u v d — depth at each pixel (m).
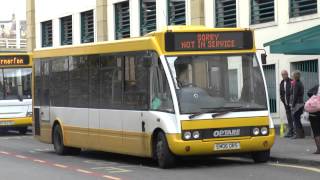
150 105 12.99
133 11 27.61
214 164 13.62
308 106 13.70
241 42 13.15
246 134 12.77
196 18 23.62
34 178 12.12
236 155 13.67
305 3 19.41
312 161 12.84
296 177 11.30
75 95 15.89
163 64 12.62
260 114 12.91
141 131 13.28
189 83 12.64
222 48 12.99
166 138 12.51
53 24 34.09
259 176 11.53
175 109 12.40
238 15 21.94
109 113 14.40
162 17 25.67
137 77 13.43
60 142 16.73
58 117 16.73
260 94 13.07
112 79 14.30
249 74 13.09
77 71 15.77
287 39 17.16
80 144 15.68
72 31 32.22
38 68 17.88
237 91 12.91
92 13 30.66
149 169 13.00
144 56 13.16
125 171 12.80
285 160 13.48
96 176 12.16
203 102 12.59
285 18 20.00
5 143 21.38
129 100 13.70
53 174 12.67
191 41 12.81
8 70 24.67
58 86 16.73
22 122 24.69
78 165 14.25
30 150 18.53
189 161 14.28
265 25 20.78
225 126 12.59
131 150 13.68
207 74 12.80
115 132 14.20
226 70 12.92
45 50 17.44
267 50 20.62
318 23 18.80
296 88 17.47
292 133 18.05
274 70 20.58
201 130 12.44
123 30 28.56
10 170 13.46
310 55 18.83
